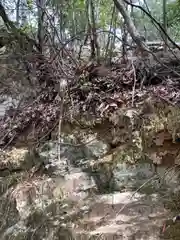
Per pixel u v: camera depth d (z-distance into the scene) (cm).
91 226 177
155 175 183
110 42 271
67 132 212
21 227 198
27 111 241
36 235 189
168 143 183
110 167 194
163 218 169
